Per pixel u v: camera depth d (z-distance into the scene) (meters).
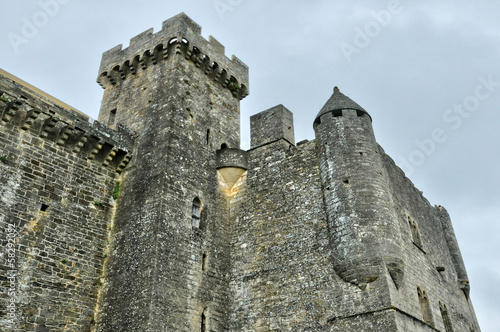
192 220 21.36
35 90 21.75
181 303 18.73
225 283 21.52
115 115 25.97
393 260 18.38
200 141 23.94
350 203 19.75
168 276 18.69
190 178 22.16
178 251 19.70
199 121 24.45
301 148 23.39
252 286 20.97
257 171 24.22
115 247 20.33
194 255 20.45
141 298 17.86
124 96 26.33
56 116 20.00
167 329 17.61
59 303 17.89
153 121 23.23
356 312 17.64
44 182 19.14
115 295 18.88
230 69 28.33
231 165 24.33
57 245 18.69
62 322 17.72
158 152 21.66
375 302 17.41
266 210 22.67
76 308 18.41
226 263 22.11
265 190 23.31
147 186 20.94
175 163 21.59
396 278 18.11
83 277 19.17
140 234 19.70
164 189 20.36
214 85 27.11
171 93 23.56
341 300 18.25
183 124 23.20
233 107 27.92
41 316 17.11
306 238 20.66
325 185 21.12
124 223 20.72
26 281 17.11
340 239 19.23
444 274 26.42
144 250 19.06
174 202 20.59
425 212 28.16
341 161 21.03
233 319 20.66
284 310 19.53
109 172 22.19
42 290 17.50
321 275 19.31
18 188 18.11
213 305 20.28
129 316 17.81
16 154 18.48
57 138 20.17
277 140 24.53
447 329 22.78
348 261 18.52
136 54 26.78
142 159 22.17
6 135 18.44
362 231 18.89
